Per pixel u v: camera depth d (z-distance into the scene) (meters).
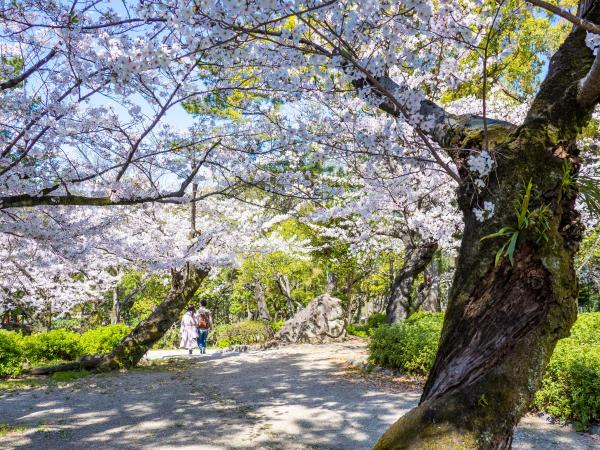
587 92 1.87
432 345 7.37
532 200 1.84
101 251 7.23
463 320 1.82
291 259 16.08
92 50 2.91
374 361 8.91
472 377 1.67
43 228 5.06
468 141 2.33
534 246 1.76
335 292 19.30
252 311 25.81
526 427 4.89
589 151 8.40
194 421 5.26
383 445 1.62
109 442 4.47
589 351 5.45
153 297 20.61
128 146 4.74
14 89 4.01
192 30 1.81
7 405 6.13
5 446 4.36
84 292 12.69
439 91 3.97
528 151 1.92
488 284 1.81
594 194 2.06
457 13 2.81
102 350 11.55
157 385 7.61
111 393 6.94
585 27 1.55
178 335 20.84
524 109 8.09
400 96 2.43
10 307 10.77
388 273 20.42
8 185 3.90
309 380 7.89
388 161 3.60
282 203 9.66
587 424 4.80
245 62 2.60
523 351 1.64
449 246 9.98
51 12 3.15
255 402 6.27
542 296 1.71
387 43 2.45
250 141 4.58
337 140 3.40
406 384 7.30
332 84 2.64
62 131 3.80
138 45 2.67
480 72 5.35
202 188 9.41
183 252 9.07
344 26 2.22
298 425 5.09
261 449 4.26
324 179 9.30
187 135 4.91
